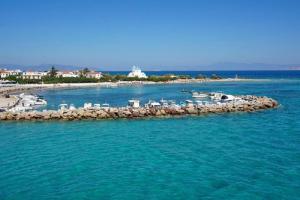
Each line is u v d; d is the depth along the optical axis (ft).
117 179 108.37
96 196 96.07
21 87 583.99
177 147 147.13
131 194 96.94
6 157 133.80
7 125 213.46
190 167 118.73
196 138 165.37
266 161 124.06
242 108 268.62
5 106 300.81
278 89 526.98
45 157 133.59
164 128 196.24
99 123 217.97
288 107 287.28
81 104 346.74
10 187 102.47
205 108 257.75
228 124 206.08
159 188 100.89
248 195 95.09
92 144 155.63
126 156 133.80
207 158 129.08
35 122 223.92
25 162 126.82
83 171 116.16
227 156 131.34
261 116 238.27
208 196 94.94
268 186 100.89
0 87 575.79
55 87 647.56
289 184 102.06
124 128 198.29
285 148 141.79
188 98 407.64
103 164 123.75
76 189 100.89
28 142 161.38
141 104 336.49
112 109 246.47
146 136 172.65
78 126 207.31
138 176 110.73
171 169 117.08
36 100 360.28
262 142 153.38
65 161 127.85
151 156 133.28
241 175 110.01
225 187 100.68
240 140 158.51
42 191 99.60
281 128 187.73
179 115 247.29
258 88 565.94
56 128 200.95
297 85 632.38
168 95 454.40
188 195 95.81
